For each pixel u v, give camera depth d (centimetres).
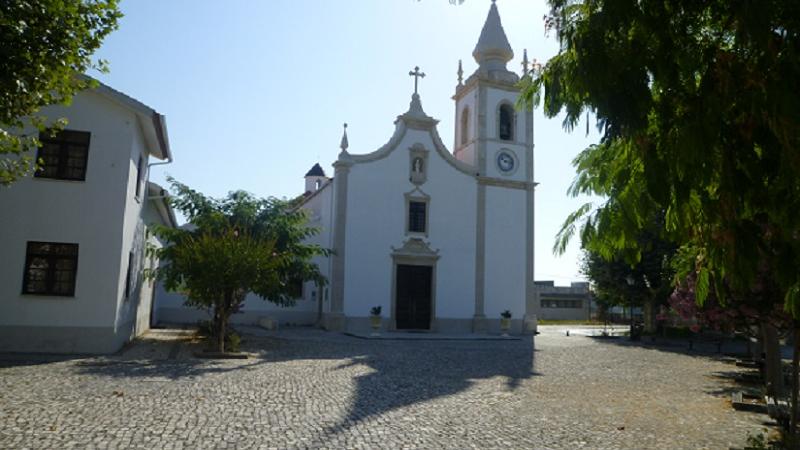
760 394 1287
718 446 832
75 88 905
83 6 859
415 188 3080
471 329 3086
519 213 3256
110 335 1605
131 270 1880
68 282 1598
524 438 842
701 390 1388
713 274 510
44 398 965
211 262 1681
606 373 1650
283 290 2253
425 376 1439
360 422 898
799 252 442
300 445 756
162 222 2708
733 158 413
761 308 842
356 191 2977
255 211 2241
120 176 1642
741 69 397
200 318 3012
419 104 3147
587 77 406
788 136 368
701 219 479
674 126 412
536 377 1505
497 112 3294
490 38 3409
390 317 2950
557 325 4550
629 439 858
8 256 1555
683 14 440
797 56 376
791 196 421
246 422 863
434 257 3056
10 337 1542
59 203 1599
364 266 2941
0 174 891
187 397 1030
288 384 1223
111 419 842
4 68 755
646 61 415
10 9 756
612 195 489
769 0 351
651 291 3244
